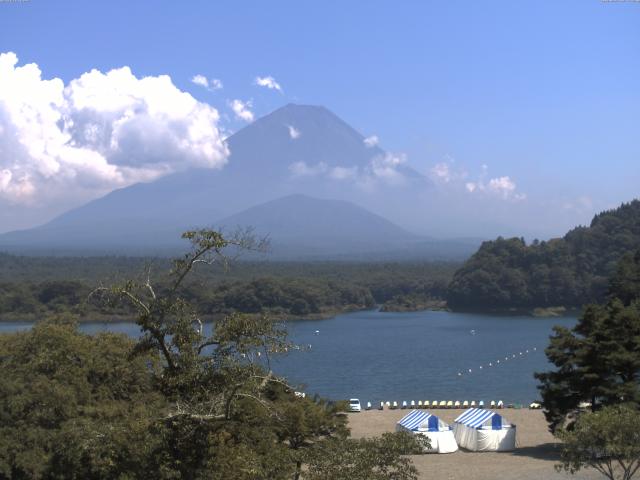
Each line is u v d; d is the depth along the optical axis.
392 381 118.88
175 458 29.67
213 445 29.30
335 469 27.31
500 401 97.38
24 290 187.25
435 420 62.19
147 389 47.62
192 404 30.12
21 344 48.62
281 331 30.31
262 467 28.89
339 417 50.84
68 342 47.72
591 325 60.72
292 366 134.75
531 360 138.50
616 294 116.88
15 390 41.41
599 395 56.53
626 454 35.97
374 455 27.61
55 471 35.31
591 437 36.28
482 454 60.78
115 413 42.12
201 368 29.41
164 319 29.56
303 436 42.88
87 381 46.22
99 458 31.36
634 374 58.22
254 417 31.11
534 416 81.81
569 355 59.09
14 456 37.53
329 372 128.25
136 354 30.25
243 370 29.42
